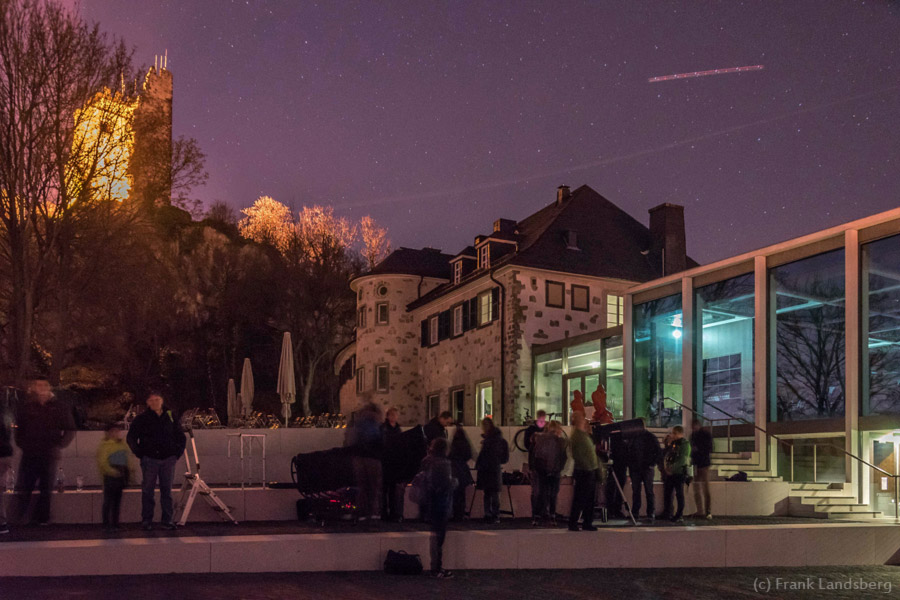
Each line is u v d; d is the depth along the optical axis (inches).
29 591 310.7
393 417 503.2
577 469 445.1
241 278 2219.5
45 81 981.8
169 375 2007.9
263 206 2908.5
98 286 1180.5
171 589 323.3
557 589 369.1
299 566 382.3
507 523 510.6
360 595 331.3
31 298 993.5
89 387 1776.6
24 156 992.2
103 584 330.0
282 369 964.0
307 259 2333.9
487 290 1338.6
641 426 542.0
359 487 470.9
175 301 2011.6
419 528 460.4
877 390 685.9
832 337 730.8
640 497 544.4
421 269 1635.1
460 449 512.4
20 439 450.6
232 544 372.5
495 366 1288.1
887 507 660.7
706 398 861.2
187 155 1159.0
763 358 783.7
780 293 786.2
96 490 553.0
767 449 768.9
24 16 981.2
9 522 446.3
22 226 984.9
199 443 706.8
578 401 597.0
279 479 711.1
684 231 1403.8
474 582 375.9
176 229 2193.7
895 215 674.2
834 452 706.8
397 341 1593.3
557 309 1283.2
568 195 1483.8
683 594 375.6
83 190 1033.5
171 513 434.9
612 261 1357.0
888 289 682.2
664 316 942.4
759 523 563.5
